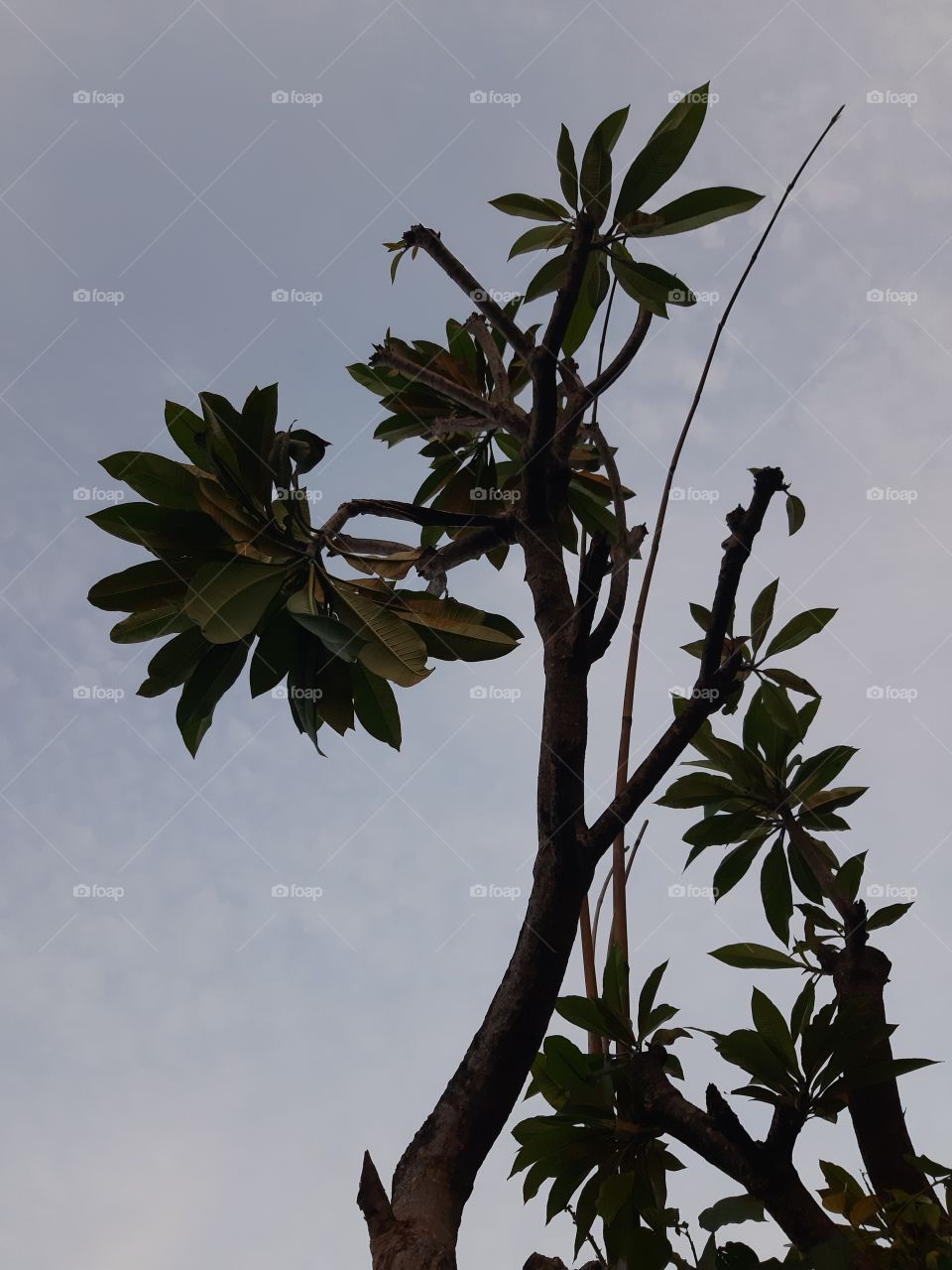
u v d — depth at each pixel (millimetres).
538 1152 1670
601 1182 1684
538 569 1830
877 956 1845
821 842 2061
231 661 1867
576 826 1525
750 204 1927
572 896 1482
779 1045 1560
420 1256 1215
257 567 1802
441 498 2660
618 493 1882
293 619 1862
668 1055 1678
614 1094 1669
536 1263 1523
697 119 1859
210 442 1837
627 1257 1532
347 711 1933
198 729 1908
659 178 1895
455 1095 1396
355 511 1922
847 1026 1462
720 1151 1495
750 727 2080
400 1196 1314
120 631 1878
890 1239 1518
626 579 1723
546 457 1926
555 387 1880
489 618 1886
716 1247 1433
